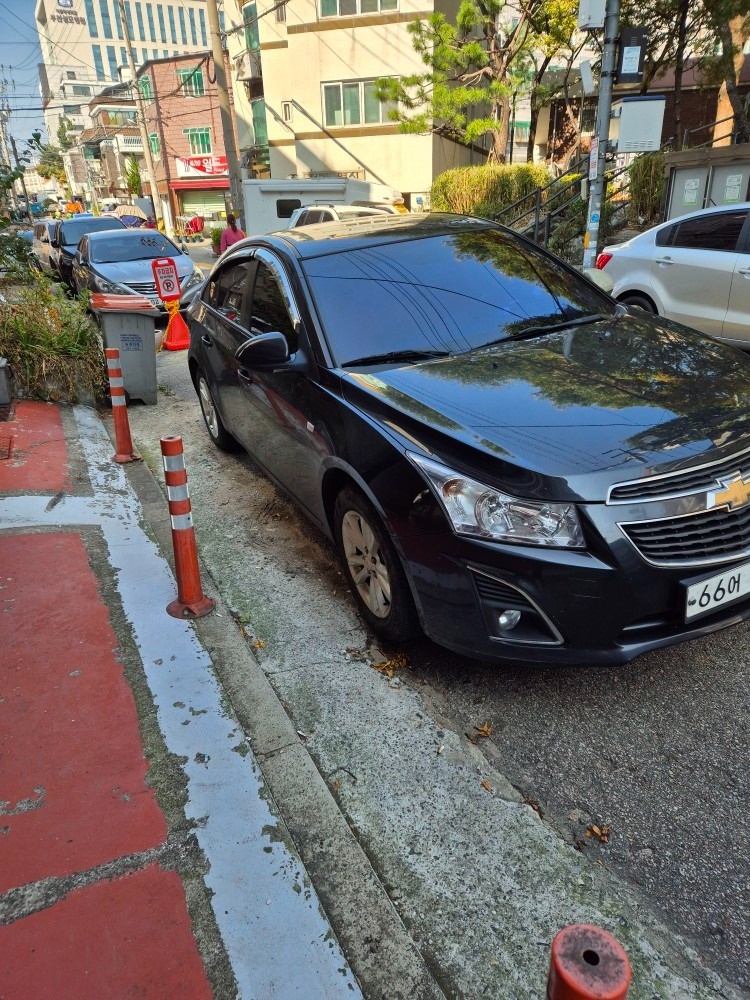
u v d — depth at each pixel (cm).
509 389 290
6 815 226
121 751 252
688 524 246
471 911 201
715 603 252
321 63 2416
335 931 193
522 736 266
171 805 229
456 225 430
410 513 267
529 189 1730
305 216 1388
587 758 254
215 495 498
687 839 221
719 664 299
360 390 304
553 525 241
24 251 709
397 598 289
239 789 234
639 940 191
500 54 1748
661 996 177
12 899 199
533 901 203
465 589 256
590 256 965
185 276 1150
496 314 362
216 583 379
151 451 589
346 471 307
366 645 323
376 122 2425
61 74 8000
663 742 259
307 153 2542
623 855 217
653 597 244
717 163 1082
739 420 267
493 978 183
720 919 196
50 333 692
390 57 2334
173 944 186
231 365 462
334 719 278
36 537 409
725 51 1284
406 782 247
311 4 2350
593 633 246
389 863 217
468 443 256
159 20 8550
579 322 369
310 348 342
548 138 2698
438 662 310
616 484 241
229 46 2983
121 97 5956
